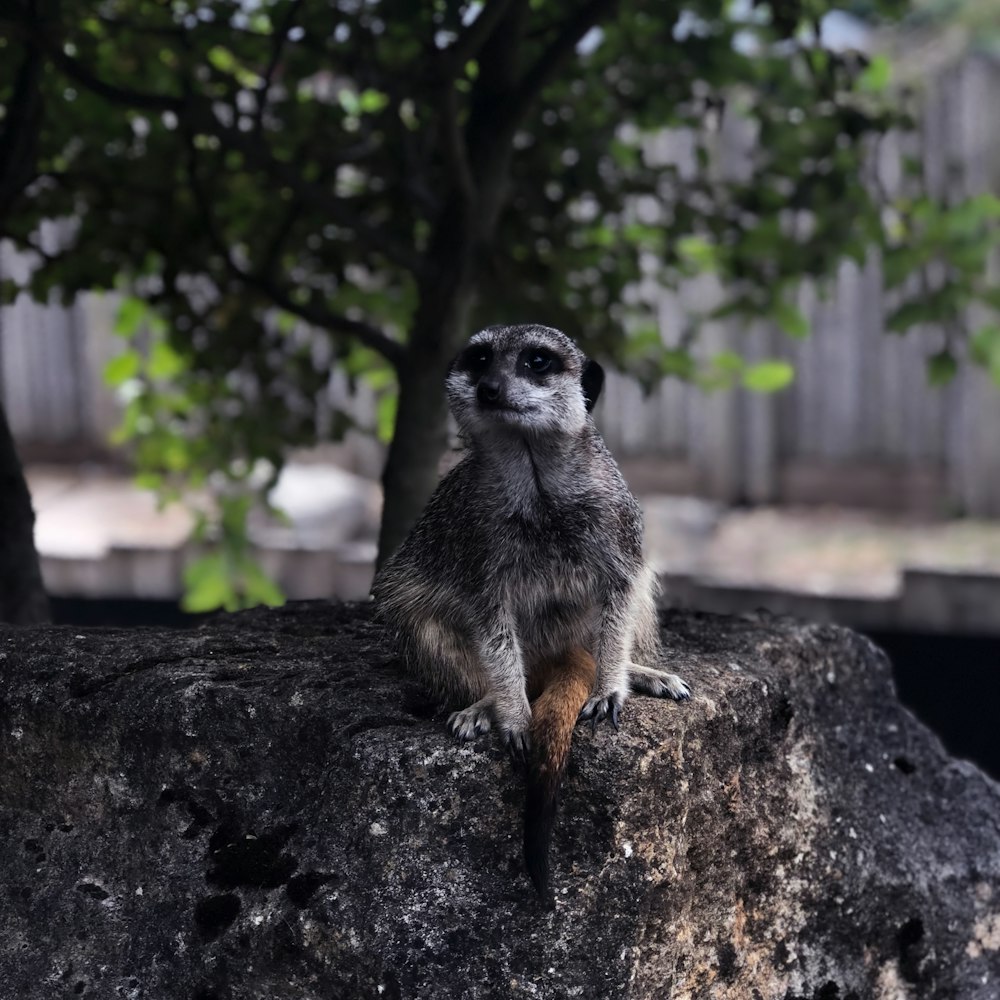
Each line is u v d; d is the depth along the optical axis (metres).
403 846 1.13
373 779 1.14
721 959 1.21
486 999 1.10
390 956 1.10
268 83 1.46
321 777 1.17
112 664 1.26
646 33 1.64
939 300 1.72
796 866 1.26
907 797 1.37
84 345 3.00
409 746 1.14
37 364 3.04
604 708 1.16
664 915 1.15
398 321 1.80
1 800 1.25
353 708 1.19
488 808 1.14
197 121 1.45
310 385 1.81
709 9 1.59
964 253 1.70
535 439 1.18
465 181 1.49
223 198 1.67
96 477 3.03
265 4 1.54
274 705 1.20
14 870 1.22
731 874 1.22
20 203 1.63
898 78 2.92
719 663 1.29
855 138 1.61
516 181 1.66
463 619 1.20
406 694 1.22
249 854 1.17
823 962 1.27
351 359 1.86
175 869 1.18
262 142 1.47
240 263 2.01
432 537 1.23
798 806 1.27
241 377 2.01
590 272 1.81
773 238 1.73
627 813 1.13
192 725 1.20
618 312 1.83
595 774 1.13
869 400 2.76
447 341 1.55
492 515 1.19
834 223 1.71
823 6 1.61
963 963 1.32
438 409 1.57
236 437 1.86
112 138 1.64
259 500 2.01
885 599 2.25
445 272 1.54
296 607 1.46
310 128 1.64
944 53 3.90
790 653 1.36
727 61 1.64
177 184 1.63
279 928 1.13
